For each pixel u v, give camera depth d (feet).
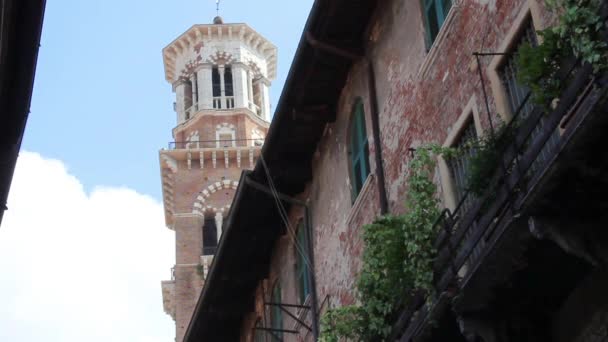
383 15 80.94
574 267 50.72
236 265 104.01
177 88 270.05
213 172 250.37
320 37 82.53
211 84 266.36
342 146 86.94
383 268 61.77
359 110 84.58
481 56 64.95
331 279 86.99
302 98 87.35
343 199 86.12
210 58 269.64
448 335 56.90
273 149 91.97
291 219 98.37
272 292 104.06
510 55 61.77
